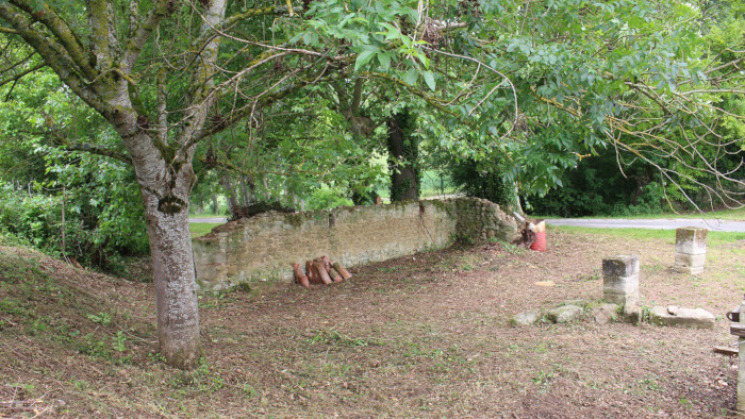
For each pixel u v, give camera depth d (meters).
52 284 8.32
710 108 5.54
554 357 6.49
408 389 5.77
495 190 17.62
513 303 9.36
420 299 10.18
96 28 5.15
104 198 11.91
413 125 16.78
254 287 10.95
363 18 3.17
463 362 6.49
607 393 5.44
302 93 11.25
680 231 10.88
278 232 11.70
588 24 5.84
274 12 5.68
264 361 6.61
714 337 7.03
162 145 5.66
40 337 5.83
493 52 5.64
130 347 6.47
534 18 5.53
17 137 9.34
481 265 13.05
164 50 7.29
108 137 9.32
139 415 4.32
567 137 5.00
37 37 4.91
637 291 8.52
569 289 9.95
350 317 9.03
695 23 6.41
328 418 4.94
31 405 3.90
